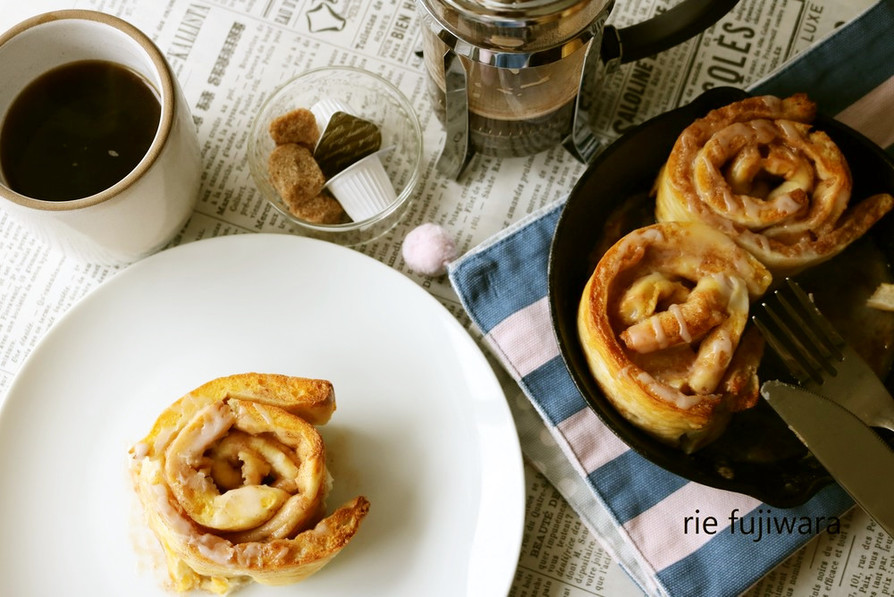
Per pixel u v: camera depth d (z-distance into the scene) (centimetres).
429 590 56
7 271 61
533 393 58
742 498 57
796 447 55
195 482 53
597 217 57
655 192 57
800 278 57
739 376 53
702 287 53
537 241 59
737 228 54
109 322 58
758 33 62
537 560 58
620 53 55
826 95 60
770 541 57
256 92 62
